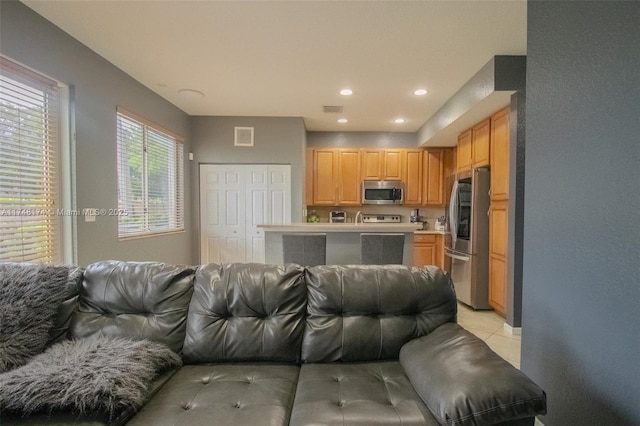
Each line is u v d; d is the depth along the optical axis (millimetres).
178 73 3156
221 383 1351
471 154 3951
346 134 5496
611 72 1250
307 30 2381
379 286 1662
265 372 1466
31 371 1176
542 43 1665
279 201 4746
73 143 2537
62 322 1563
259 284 1642
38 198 2334
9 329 1391
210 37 2492
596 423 1315
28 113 2252
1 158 2084
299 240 2936
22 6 2111
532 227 1756
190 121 4625
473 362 1147
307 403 1186
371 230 3264
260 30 2385
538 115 1703
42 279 1547
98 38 2521
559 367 1535
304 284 1699
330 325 1593
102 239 2850
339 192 5441
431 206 5668
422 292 1659
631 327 1169
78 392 1082
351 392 1262
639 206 1143
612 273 1246
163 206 3996
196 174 4672
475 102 3109
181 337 1576
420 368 1275
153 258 3695
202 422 1077
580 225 1405
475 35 2426
